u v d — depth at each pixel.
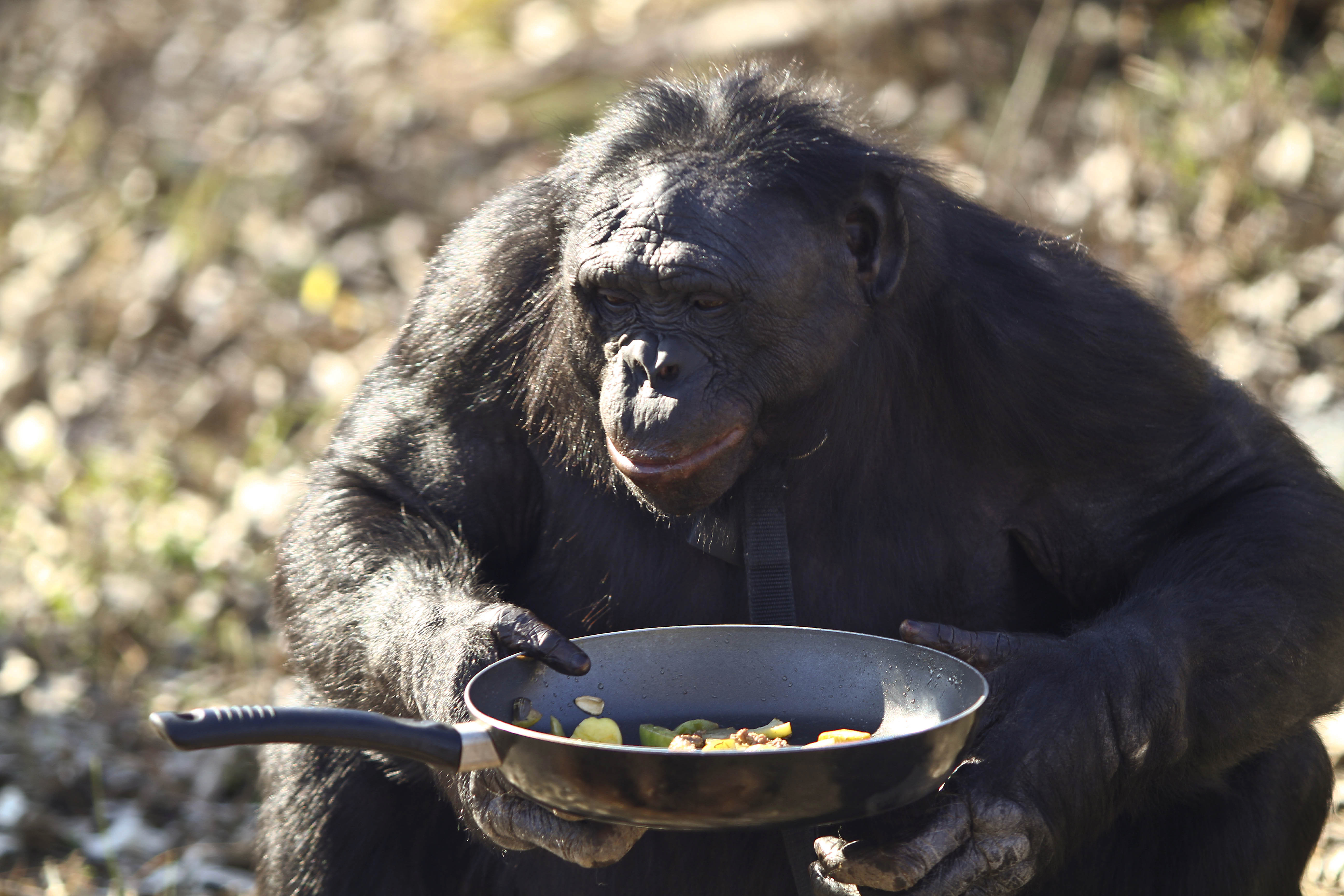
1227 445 8.80
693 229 7.26
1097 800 7.57
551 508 8.86
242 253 23.16
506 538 9.15
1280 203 19.11
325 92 26.89
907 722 7.19
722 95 7.82
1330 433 15.53
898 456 8.49
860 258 7.88
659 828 6.34
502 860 8.95
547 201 8.58
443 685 7.29
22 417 20.78
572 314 7.80
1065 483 8.78
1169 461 8.71
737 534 8.12
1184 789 8.37
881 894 7.04
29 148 27.81
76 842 13.03
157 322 22.08
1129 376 8.53
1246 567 8.27
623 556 8.62
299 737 5.95
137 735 14.60
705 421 7.25
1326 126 20.27
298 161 24.89
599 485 8.58
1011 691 7.50
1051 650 7.64
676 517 7.96
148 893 12.25
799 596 8.51
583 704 7.34
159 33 30.17
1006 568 8.92
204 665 15.80
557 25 27.33
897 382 8.36
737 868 8.65
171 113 27.58
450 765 6.27
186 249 23.34
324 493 9.09
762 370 7.48
